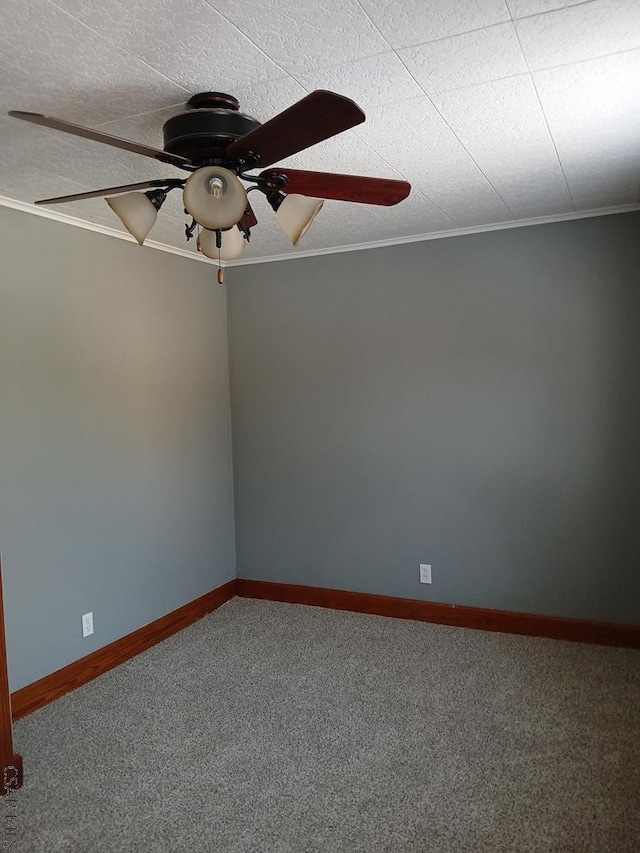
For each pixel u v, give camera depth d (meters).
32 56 1.60
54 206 2.88
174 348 3.80
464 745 2.54
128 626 3.45
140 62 1.65
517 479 3.58
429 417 3.77
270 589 4.29
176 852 2.01
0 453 2.75
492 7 1.45
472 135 2.21
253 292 4.21
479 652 3.39
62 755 2.54
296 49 1.61
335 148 2.32
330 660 3.35
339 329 3.97
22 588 2.86
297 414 4.14
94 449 3.22
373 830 2.08
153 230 3.33
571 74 1.79
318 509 4.12
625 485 3.35
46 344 2.96
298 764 2.45
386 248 3.81
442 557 3.80
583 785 2.26
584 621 3.48
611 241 3.29
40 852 2.02
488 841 2.02
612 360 3.34
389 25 1.51
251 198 2.81
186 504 3.91
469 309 3.63
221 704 2.92
